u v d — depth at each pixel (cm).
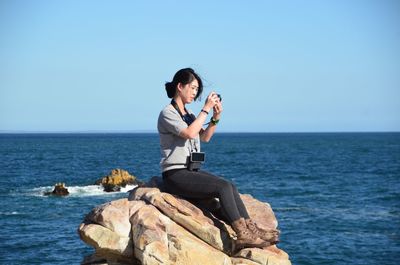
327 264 1597
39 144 12469
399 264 1588
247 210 718
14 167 5253
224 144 13025
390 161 6216
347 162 6106
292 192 3328
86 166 5384
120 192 3312
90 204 2825
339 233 2008
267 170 5012
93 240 643
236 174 4606
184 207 670
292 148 10350
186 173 671
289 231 2047
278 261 649
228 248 664
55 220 2327
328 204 2784
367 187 3556
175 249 634
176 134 668
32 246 1786
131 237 647
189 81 682
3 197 3116
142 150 9231
